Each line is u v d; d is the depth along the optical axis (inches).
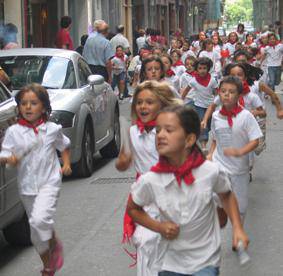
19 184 259.4
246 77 346.6
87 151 453.1
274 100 372.8
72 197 400.5
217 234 185.3
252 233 323.9
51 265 256.4
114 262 288.0
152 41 1190.9
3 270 282.8
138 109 225.5
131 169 478.9
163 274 185.0
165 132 178.1
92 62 688.4
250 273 271.6
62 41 765.3
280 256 291.0
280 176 444.8
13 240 308.2
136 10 1895.9
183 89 505.7
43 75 464.4
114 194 405.7
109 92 519.2
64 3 1106.1
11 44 672.4
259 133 285.9
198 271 182.1
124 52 988.6
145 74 280.1
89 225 344.2
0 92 297.0
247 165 291.6
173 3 2448.3
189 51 936.3
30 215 259.3
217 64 818.2
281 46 932.0
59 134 261.0
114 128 525.7
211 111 348.8
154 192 181.8
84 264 286.7
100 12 1358.3
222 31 2516.0
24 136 256.1
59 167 262.2
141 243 212.5
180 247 183.0
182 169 179.5
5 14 889.5
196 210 180.7
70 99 438.6
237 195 291.6
